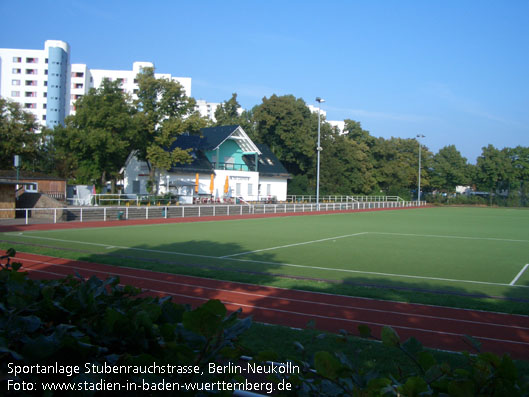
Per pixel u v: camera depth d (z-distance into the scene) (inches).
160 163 1571.1
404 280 509.0
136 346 88.3
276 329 288.5
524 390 73.5
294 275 518.6
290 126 2564.0
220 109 3085.6
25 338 84.9
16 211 1229.1
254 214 1659.7
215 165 2059.5
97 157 1457.9
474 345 87.6
